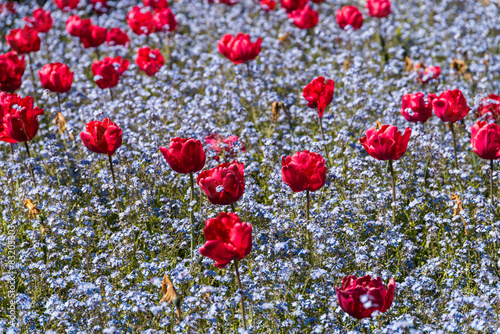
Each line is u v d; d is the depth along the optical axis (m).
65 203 6.54
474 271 5.76
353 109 8.73
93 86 10.48
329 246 5.75
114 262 5.60
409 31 12.30
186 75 10.02
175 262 5.92
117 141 6.36
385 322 5.18
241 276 5.52
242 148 7.47
